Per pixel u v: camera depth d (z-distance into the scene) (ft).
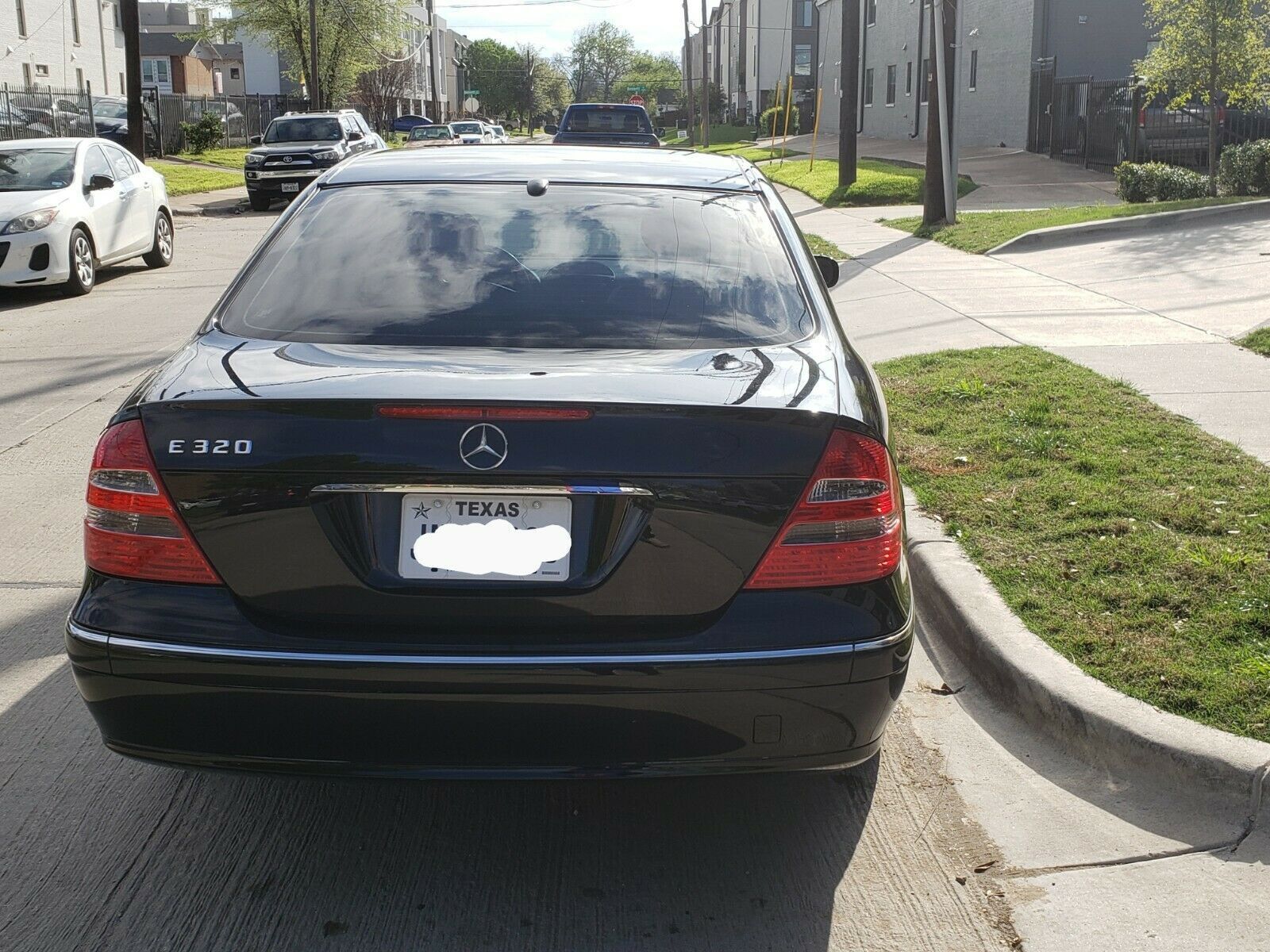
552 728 8.45
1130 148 71.87
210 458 8.50
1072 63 90.99
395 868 9.89
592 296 10.43
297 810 10.77
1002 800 10.89
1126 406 22.12
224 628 8.47
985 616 13.46
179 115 142.20
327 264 10.89
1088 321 31.07
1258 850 9.94
